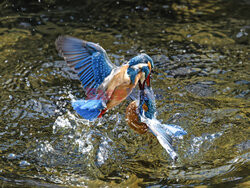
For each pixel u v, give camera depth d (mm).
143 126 7984
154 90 10047
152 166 7520
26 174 7203
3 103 9461
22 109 9273
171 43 12461
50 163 7594
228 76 10703
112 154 7906
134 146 8164
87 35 12883
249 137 8250
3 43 12297
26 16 13969
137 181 7051
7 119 8898
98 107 7016
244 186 6645
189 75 10773
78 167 7516
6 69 10953
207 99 9719
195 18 14086
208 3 15156
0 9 14320
